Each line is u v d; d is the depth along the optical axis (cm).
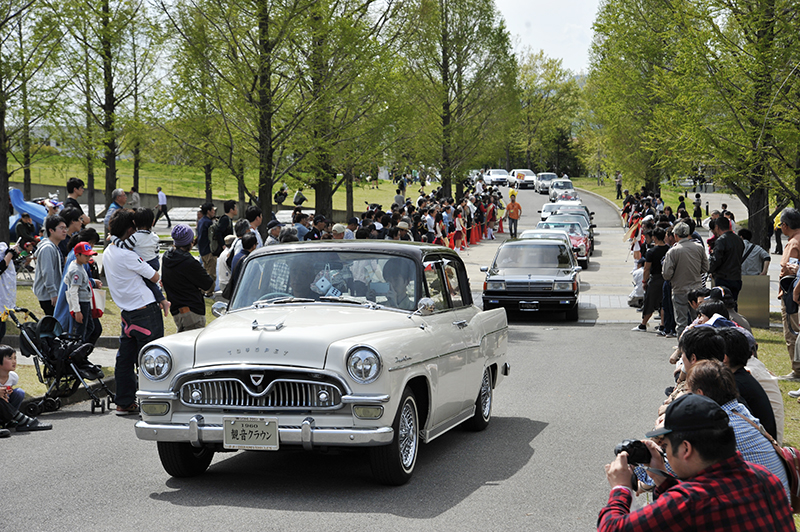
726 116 1612
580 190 8394
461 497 587
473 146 4169
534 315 1966
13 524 523
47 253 1070
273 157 1983
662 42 2194
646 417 882
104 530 509
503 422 870
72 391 956
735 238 1363
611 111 3281
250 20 1803
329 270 716
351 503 570
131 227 897
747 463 295
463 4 4016
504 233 4622
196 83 1816
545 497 589
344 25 1827
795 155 1673
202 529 510
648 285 1620
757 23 1565
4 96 2125
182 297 953
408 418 635
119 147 3156
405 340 624
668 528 286
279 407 581
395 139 2411
